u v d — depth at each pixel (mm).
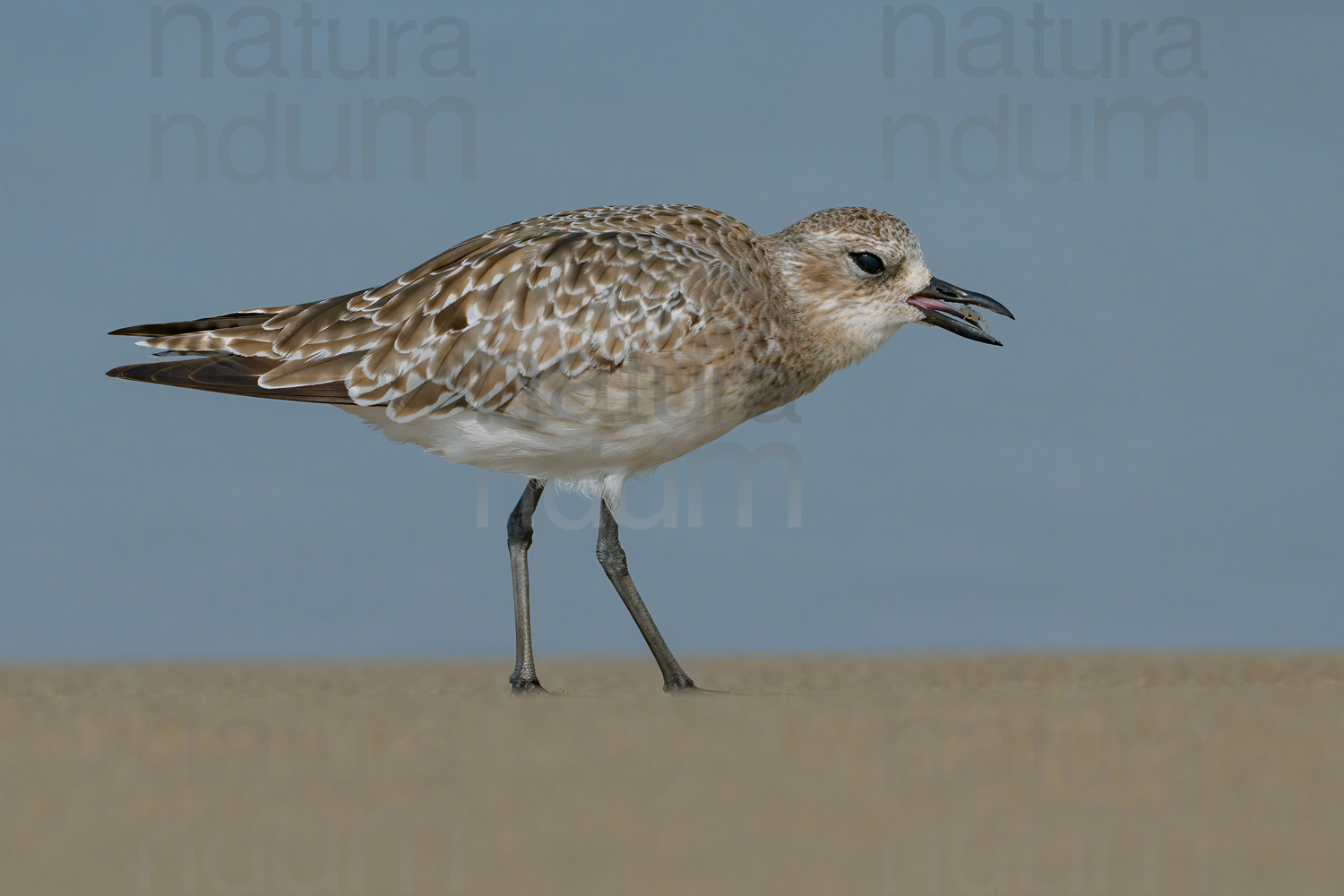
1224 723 9898
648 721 10180
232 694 13172
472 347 13734
